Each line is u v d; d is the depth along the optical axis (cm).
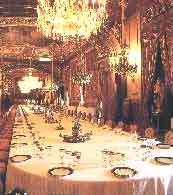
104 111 1413
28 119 1134
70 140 543
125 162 389
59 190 330
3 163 555
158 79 901
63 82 2495
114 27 1209
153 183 339
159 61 894
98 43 1423
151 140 552
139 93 1020
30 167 371
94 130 693
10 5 1499
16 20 1650
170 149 472
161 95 871
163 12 841
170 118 828
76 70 2033
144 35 964
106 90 1405
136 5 1018
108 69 1309
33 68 2642
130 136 599
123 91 1190
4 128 1261
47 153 440
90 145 504
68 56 2198
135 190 330
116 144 513
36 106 2161
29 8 1530
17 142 539
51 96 2542
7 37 1931
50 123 928
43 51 2214
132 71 1052
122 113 1203
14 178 378
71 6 720
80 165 375
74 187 326
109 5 1095
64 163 383
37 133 669
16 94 3716
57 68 2612
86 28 739
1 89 2645
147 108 948
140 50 999
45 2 757
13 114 2036
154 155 429
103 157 411
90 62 1673
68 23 732
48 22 760
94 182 324
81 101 1877
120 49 1159
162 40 854
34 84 2348
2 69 2608
